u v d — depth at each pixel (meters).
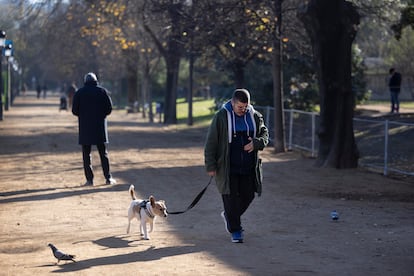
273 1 22.83
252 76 34.47
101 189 15.14
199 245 9.63
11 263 8.62
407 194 14.69
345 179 16.95
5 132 32.44
